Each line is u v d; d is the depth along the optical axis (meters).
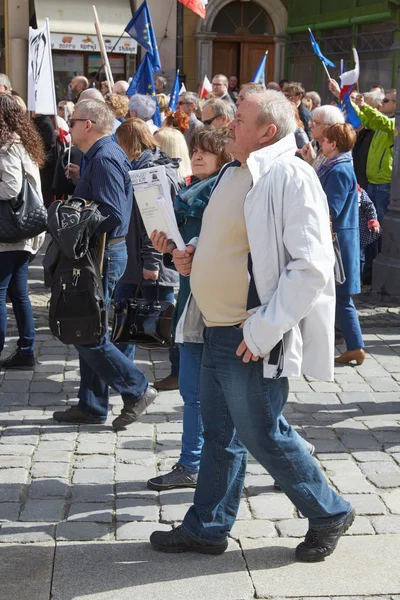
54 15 21.98
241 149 4.07
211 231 4.12
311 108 13.55
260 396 4.09
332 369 4.07
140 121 6.32
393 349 8.50
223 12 23.81
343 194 7.47
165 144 6.96
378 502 5.09
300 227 3.81
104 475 5.44
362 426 6.37
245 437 4.19
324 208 3.89
